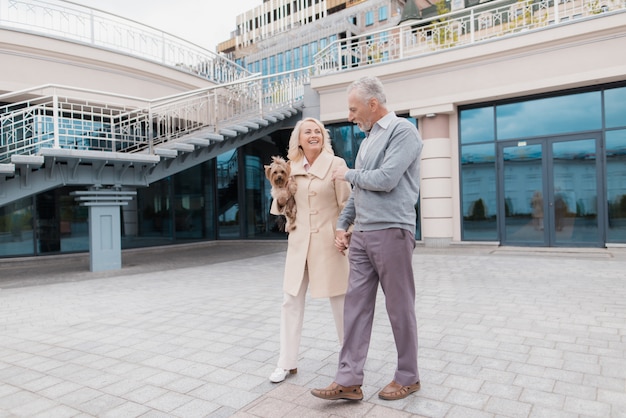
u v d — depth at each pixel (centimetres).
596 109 864
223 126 952
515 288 528
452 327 375
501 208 958
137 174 805
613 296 471
